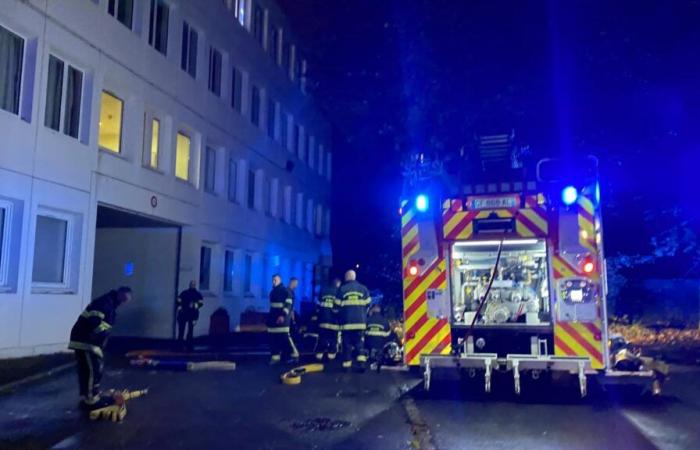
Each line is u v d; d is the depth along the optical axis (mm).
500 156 8469
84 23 12781
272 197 25203
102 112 13992
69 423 6762
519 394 8211
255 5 23500
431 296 8117
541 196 7895
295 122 28844
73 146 12398
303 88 29281
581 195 7691
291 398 8266
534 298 8125
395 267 26297
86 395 7277
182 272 17203
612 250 21703
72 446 5883
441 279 8117
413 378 9945
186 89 17172
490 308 8062
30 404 7699
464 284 8391
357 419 7020
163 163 16125
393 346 9773
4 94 10922
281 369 11016
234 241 20625
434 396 8352
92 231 12992
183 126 17234
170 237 17344
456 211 8133
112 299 7504
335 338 12367
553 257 7742
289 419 7027
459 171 8438
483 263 8352
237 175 21359
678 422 6816
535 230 7844
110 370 10742
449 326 8031
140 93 14883
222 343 16375
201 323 18203
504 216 7957
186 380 9742
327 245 33281
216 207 19125
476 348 8008
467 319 8117
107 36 13570
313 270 31391
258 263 23062
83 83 13008
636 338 16281
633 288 20875
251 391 8781
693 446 5875
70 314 12203
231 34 20469
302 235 28906
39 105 11469
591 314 7543
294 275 28094
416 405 7770
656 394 7848
